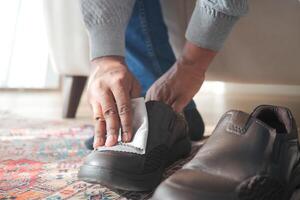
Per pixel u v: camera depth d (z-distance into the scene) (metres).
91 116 1.48
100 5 0.72
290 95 1.25
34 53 2.21
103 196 0.59
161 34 0.96
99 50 0.71
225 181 0.46
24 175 0.70
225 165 0.49
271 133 0.51
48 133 1.12
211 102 1.45
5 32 2.12
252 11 0.91
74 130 1.18
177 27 1.02
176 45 1.04
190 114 0.96
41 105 1.81
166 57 0.98
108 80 0.64
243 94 1.36
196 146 0.91
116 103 0.62
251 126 0.52
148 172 0.59
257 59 0.95
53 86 2.33
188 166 0.51
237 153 0.50
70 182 0.66
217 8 0.65
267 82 1.00
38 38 2.18
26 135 1.09
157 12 0.95
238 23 0.93
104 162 0.57
